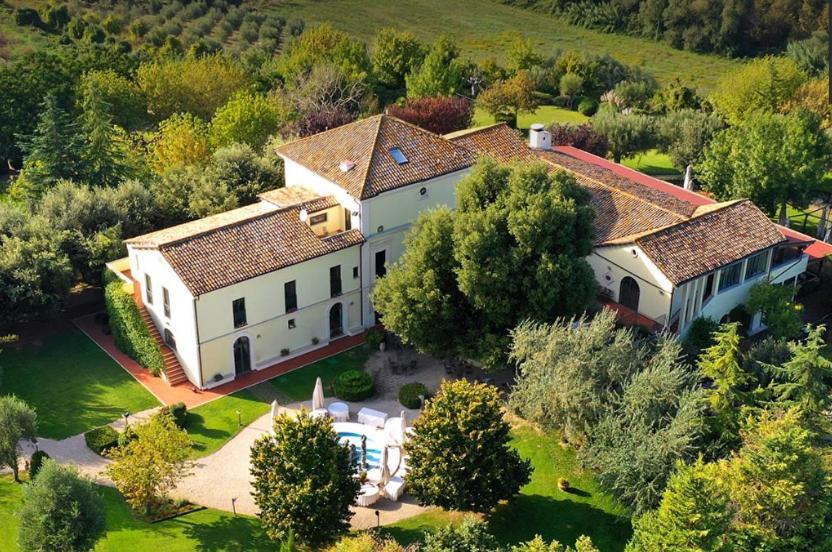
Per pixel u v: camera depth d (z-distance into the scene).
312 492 42.28
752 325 63.72
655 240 59.53
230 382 58.69
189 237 57.34
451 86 112.81
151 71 101.00
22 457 51.12
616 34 171.12
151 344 58.47
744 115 106.31
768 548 40.66
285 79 113.38
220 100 101.38
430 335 56.44
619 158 100.12
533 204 54.31
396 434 52.12
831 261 70.69
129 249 60.03
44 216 66.00
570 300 54.81
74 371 59.59
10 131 93.62
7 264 60.22
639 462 44.31
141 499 45.41
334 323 63.47
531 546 38.84
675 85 124.19
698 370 49.78
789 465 40.72
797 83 110.12
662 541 39.00
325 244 60.19
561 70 130.75
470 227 54.66
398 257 64.25
